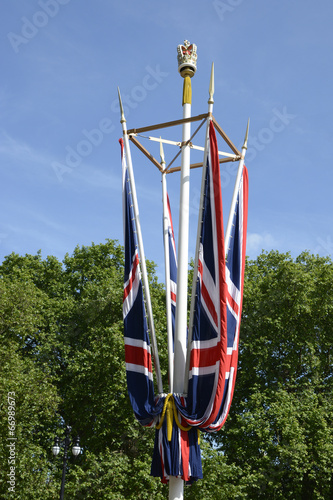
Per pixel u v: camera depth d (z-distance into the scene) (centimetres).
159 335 3447
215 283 1595
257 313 3809
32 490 2888
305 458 3127
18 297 3319
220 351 1544
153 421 1667
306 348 3716
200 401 1572
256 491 3278
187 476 1548
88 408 3409
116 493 2919
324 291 3803
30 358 3578
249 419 3306
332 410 3431
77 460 3397
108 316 3691
